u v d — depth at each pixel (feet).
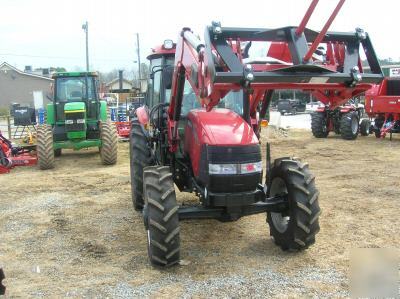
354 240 18.43
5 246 18.72
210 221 21.15
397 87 55.62
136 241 18.88
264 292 13.98
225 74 12.81
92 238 19.40
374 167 36.22
